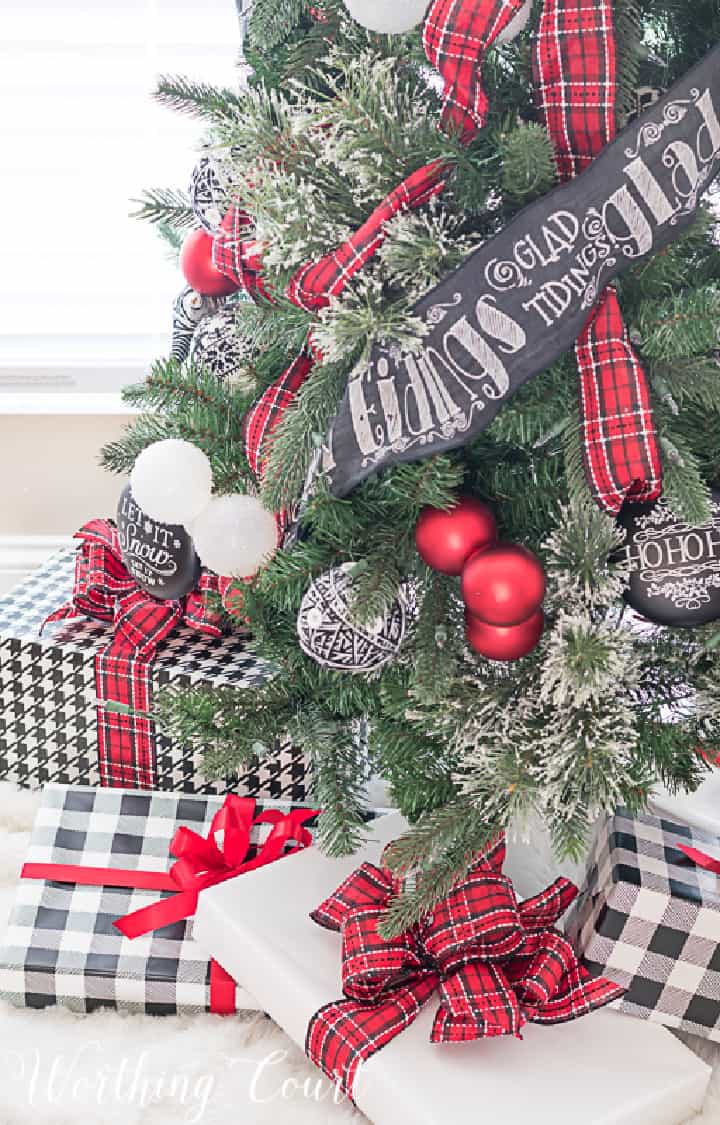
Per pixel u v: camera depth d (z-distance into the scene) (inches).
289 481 26.2
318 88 28.2
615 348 23.5
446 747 29.5
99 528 45.5
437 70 22.7
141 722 41.6
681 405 26.7
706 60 21.7
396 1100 28.1
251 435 29.2
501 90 25.2
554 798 25.7
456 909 31.0
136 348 56.3
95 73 49.8
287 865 36.6
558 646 25.0
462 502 26.3
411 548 28.6
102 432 56.7
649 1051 30.5
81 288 54.9
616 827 33.8
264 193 23.8
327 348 23.4
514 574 23.9
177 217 33.9
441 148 23.0
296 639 32.8
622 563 25.8
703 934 31.3
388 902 32.2
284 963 32.0
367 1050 29.3
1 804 43.3
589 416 23.6
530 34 24.2
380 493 28.9
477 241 25.5
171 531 35.4
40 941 35.2
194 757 41.5
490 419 24.0
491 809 28.0
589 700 26.0
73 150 51.5
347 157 23.6
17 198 52.4
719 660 28.2
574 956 31.9
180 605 42.7
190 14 49.2
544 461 28.0
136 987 34.2
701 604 25.4
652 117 21.9
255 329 30.8
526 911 32.3
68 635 42.9
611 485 23.7
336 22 26.5
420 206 25.5
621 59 23.3
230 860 37.3
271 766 40.9
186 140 51.8
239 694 33.0
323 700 33.5
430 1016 31.0
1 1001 34.9
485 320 23.2
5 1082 31.6
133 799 40.0
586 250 22.6
